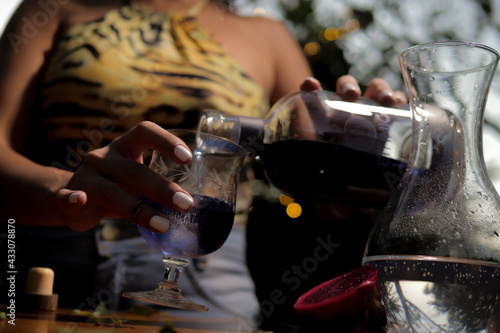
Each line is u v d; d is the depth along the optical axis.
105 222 1.27
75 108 1.39
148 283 1.25
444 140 0.61
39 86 1.49
